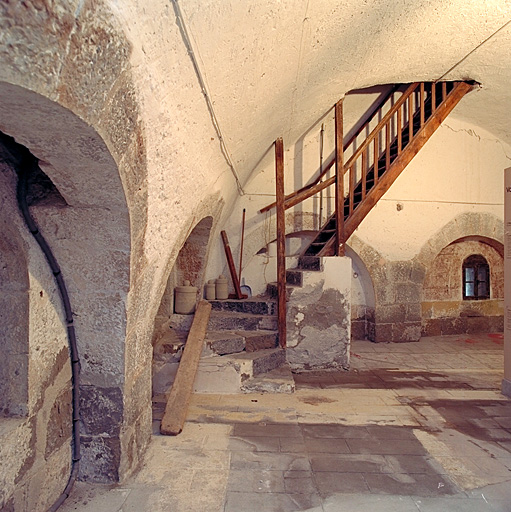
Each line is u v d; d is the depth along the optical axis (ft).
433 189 21.71
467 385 13.67
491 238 22.63
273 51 7.62
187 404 10.58
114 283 6.75
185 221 8.93
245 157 13.25
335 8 7.76
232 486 7.41
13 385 5.98
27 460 5.94
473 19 11.14
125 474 7.55
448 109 17.19
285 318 14.99
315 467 8.13
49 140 4.51
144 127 5.24
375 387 13.39
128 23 3.86
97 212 6.03
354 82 14.12
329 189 20.36
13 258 5.96
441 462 8.38
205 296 17.78
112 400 7.37
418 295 21.31
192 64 5.55
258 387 12.64
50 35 3.14
